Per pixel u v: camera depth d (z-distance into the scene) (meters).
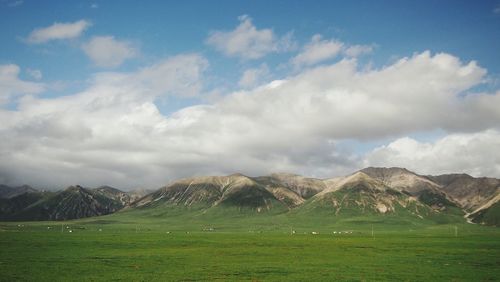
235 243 154.00
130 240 165.50
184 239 177.25
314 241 168.88
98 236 194.88
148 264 88.00
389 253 115.19
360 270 80.00
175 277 71.25
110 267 83.19
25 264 86.62
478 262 94.00
